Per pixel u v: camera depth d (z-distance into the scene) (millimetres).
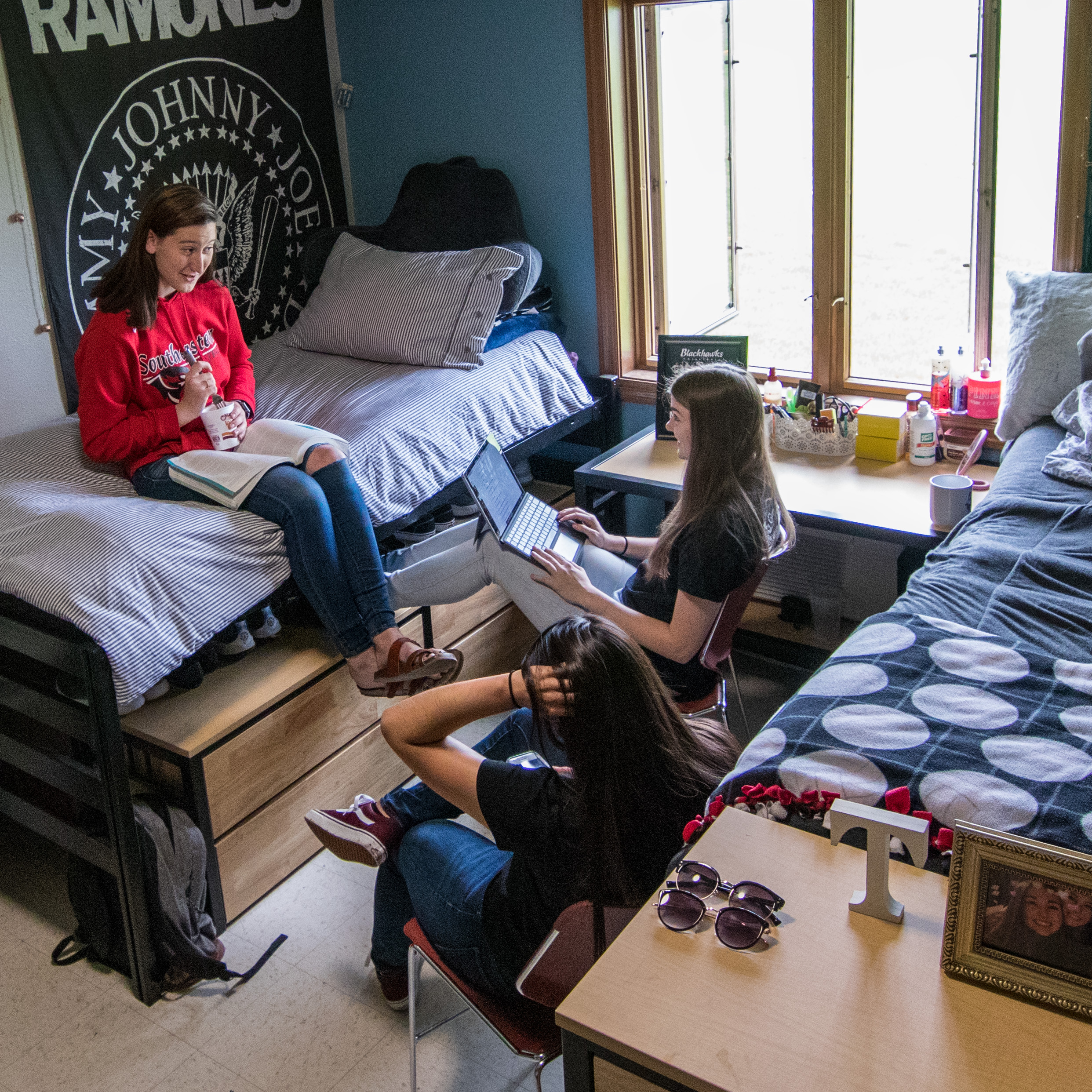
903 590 2822
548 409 3268
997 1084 1031
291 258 3656
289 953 2312
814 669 3203
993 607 1938
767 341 3391
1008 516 2311
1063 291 2645
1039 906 1092
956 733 1531
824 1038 1094
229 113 3348
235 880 2363
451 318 3113
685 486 2188
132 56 3051
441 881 1707
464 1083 1985
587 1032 1128
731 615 2189
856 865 1324
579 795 1408
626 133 3352
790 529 2275
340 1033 2109
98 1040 2121
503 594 3125
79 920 2293
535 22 3293
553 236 3529
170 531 2285
